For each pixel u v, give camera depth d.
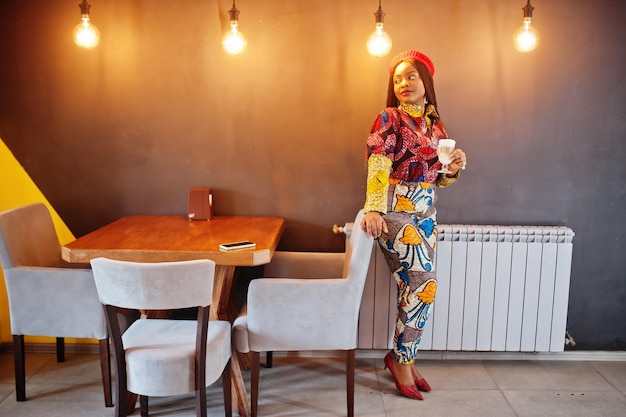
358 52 3.04
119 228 2.83
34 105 3.11
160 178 3.18
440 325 3.10
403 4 3.00
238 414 2.61
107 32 3.05
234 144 3.14
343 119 3.10
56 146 3.14
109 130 3.13
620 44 3.02
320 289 2.39
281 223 2.98
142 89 3.10
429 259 2.66
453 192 3.15
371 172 2.49
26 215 2.71
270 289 2.38
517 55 3.03
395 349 2.77
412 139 2.54
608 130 3.08
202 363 2.17
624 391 2.89
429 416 2.62
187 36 3.05
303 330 2.43
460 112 3.08
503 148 3.11
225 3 3.02
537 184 3.13
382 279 3.03
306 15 3.02
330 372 3.06
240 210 3.20
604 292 3.23
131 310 2.68
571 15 3.00
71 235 3.22
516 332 3.09
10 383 2.89
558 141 3.10
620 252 3.19
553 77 3.05
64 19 3.04
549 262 3.02
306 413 2.63
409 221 2.59
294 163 3.15
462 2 3.00
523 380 3.00
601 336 3.27
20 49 3.06
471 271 3.04
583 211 3.15
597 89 3.05
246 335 2.45
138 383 2.17
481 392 2.86
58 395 2.78
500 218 3.17
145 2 3.03
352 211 3.18
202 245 2.47
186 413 2.62
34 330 2.57
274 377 2.99
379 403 2.73
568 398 2.81
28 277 2.51
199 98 3.10
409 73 2.61
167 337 2.33
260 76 3.08
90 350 3.27
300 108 3.10
